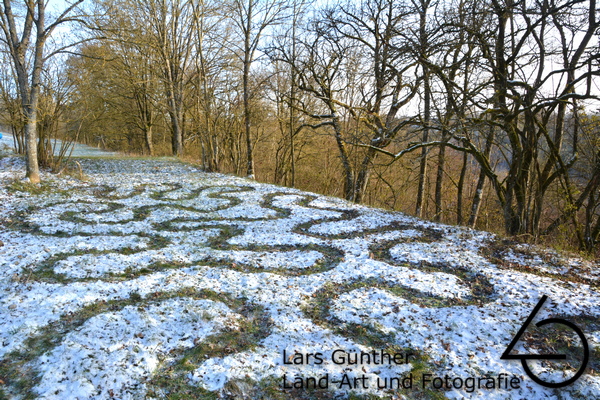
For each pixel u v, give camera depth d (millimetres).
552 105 10336
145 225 9812
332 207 12305
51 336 5082
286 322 5535
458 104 11977
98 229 9297
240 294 6359
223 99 22234
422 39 12125
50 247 7871
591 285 6730
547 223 16172
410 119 13094
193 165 20781
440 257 7891
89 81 18031
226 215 11023
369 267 7453
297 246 8797
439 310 5906
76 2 12461
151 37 23203
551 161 11906
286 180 24938
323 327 5477
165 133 34625
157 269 7270
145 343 4965
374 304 6047
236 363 4648
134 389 4223
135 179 15742
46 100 15719
